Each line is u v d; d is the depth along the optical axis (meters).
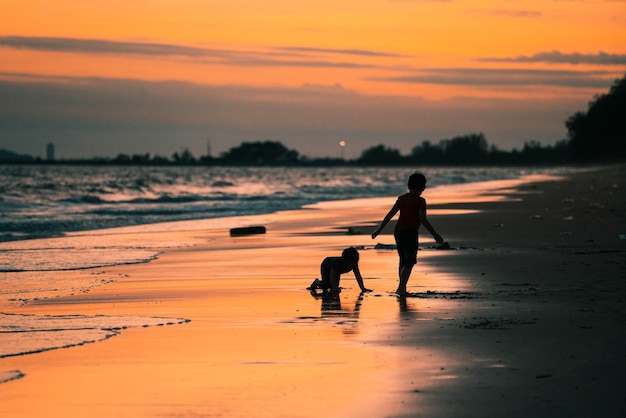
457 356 9.38
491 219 37.31
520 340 10.21
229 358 9.58
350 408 7.46
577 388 7.89
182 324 11.96
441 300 13.89
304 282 17.12
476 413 7.19
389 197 77.88
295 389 8.14
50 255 24.20
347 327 11.46
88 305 14.22
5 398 7.97
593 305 12.96
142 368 9.16
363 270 18.75
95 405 7.72
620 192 70.50
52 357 9.73
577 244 24.09
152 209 53.75
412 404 7.52
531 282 15.95
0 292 15.98
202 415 7.38
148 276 18.73
